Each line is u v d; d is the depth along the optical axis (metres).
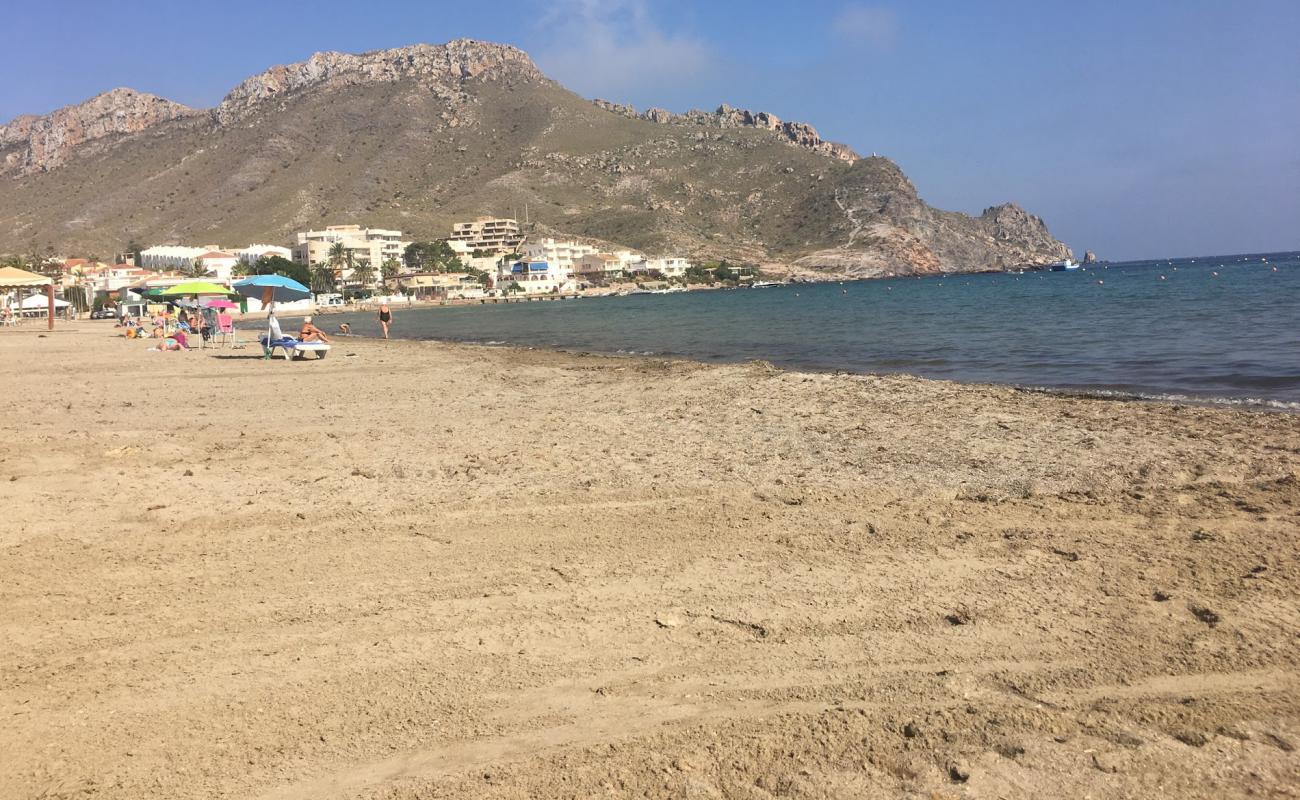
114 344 32.28
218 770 3.51
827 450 9.70
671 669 4.36
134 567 5.98
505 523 6.98
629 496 7.79
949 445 9.75
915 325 37.81
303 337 27.55
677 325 48.28
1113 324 31.42
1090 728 3.68
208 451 10.27
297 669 4.41
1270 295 48.66
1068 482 7.88
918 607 5.04
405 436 11.34
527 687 4.18
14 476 8.77
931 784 3.31
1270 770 3.32
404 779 3.44
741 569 5.77
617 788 3.35
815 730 3.74
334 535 6.70
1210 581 5.25
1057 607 4.97
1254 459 8.48
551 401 14.92
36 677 4.35
